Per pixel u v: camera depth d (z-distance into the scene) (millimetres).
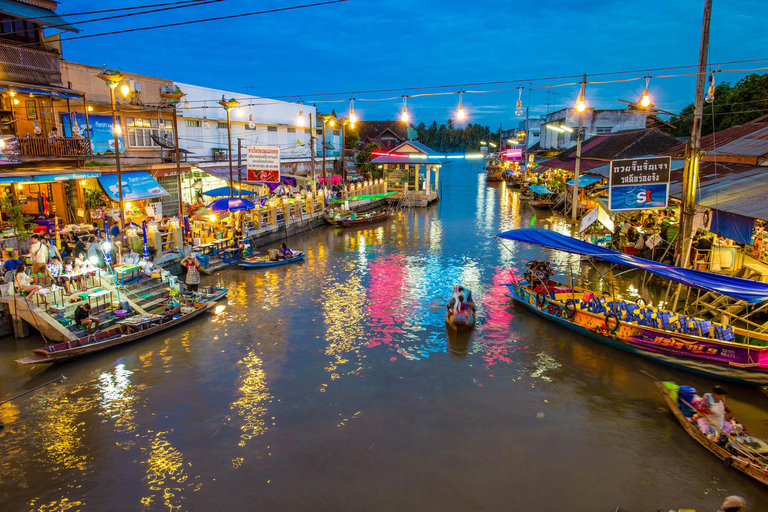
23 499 9445
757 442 10570
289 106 49844
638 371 14648
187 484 9883
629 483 9914
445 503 9352
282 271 26375
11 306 15602
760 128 25438
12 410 12359
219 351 15992
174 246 24828
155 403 12836
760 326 14578
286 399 13086
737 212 16578
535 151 74062
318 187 48344
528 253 30516
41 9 22188
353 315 19484
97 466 10398
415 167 60469
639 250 24141
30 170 20828
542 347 16391
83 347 14828
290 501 9406
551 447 11070
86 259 18438
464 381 14094
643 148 35125
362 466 10406
